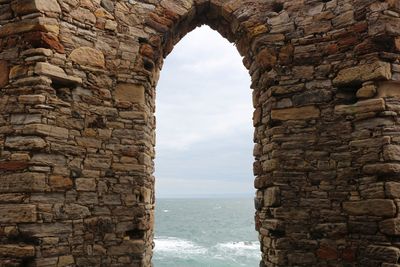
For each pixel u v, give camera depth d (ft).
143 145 18.90
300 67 18.93
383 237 15.47
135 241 17.89
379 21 16.97
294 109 18.67
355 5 17.89
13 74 16.53
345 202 16.71
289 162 18.25
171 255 103.19
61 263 15.78
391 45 16.85
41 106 16.03
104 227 17.29
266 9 20.44
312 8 19.21
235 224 235.61
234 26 21.62
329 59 18.33
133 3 19.90
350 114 17.25
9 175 15.58
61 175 16.34
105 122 18.16
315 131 18.02
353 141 16.92
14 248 15.01
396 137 16.08
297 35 19.29
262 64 19.99
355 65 17.46
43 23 16.61
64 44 17.30
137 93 19.15
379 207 15.65
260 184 19.85
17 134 15.92
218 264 91.56
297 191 17.88
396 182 15.69
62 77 16.92
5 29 16.99
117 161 18.15
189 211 392.68
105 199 17.54
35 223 15.26
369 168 16.19
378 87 16.74
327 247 16.80
